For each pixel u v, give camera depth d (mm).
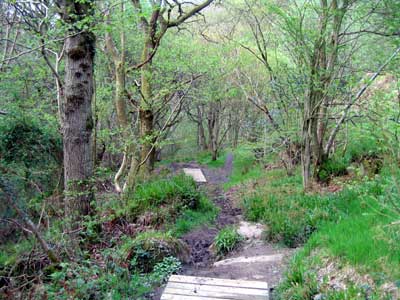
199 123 25297
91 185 7012
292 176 11477
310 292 4191
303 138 9242
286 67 9414
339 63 8938
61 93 7402
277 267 5648
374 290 3754
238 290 4566
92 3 6316
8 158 9375
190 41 12797
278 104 10914
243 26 14102
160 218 8125
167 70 11836
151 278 5441
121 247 6230
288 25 8266
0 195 6203
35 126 10188
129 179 9578
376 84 7688
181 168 19125
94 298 4824
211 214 9070
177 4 9492
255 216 8352
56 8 6598
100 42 11445
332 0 8344
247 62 13844
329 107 8758
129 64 12781
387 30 8258
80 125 6859
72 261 5547
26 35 9883
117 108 10086
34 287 5121
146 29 10062
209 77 13508
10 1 6879
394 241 4312
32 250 5738
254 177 13742
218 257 6641
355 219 5676
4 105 9930
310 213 7098
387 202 4941
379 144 4914
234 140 24984
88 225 6148
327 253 4867
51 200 7184
